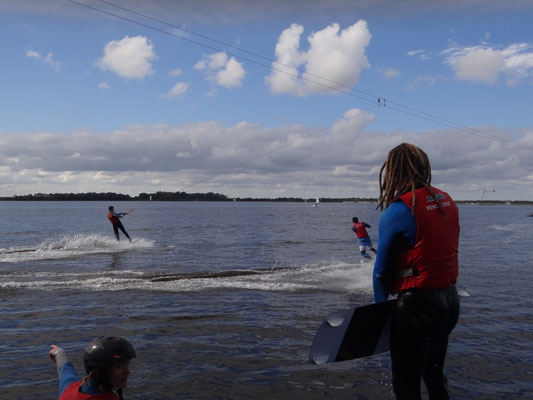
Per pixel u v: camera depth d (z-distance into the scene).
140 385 5.02
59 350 3.27
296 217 68.88
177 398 4.70
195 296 9.81
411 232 2.56
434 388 2.91
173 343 6.54
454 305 2.66
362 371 5.43
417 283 2.58
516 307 8.74
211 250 20.30
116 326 7.43
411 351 2.66
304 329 7.31
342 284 11.34
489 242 25.55
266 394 4.81
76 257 17.31
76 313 8.28
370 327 2.71
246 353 6.11
